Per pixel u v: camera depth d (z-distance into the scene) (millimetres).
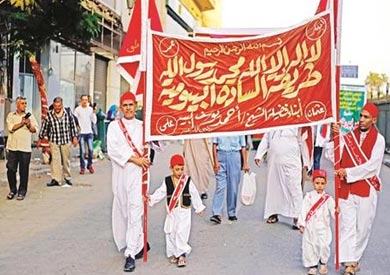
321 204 6797
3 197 11773
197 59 7203
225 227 9477
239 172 9938
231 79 7215
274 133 9703
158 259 7387
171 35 7145
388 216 10867
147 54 7121
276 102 7152
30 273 6672
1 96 17859
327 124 7109
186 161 11594
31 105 21484
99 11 22359
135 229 6957
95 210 10719
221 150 9805
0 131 17438
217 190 9852
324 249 6742
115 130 6988
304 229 6809
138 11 7258
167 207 7242
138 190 6977
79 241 8281
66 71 23969
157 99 7109
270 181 9828
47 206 11023
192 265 7148
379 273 6926
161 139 7066
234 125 7191
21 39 15578
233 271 6914
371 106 6621
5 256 7418
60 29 15523
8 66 18609
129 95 7066
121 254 7570
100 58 28547
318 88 7035
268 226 9602
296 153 9500
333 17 6988
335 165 6711
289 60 7121
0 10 14203
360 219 6703
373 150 6621
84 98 16406
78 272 6746
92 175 15922
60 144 13531
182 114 7160
